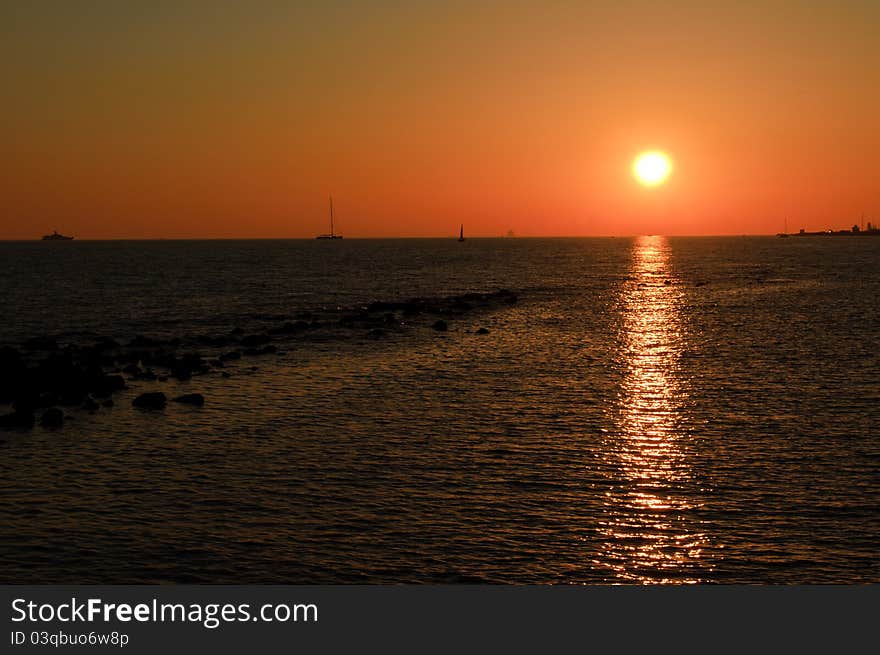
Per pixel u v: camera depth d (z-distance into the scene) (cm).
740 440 2628
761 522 1928
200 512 1980
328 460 2412
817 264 15900
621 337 5319
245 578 1653
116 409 3131
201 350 4797
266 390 3525
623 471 2300
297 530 1870
